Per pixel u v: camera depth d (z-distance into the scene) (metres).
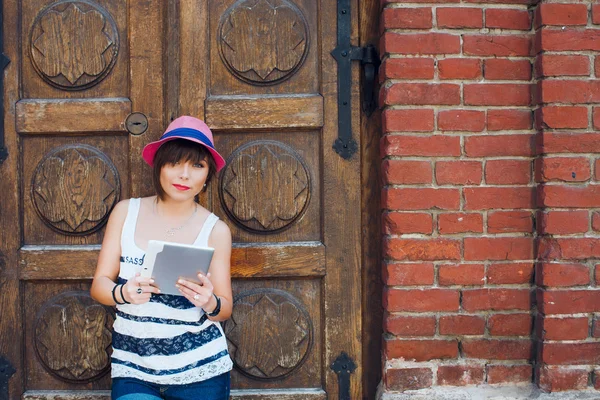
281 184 2.58
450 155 2.39
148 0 2.57
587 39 2.33
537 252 2.38
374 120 2.63
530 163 2.41
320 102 2.58
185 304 2.07
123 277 2.08
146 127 2.57
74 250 2.54
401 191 2.39
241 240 2.60
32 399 2.54
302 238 2.60
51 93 2.59
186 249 1.87
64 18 2.58
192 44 2.57
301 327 2.59
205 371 2.06
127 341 2.06
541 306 2.34
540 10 2.34
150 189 2.56
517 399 2.35
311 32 2.61
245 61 2.59
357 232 2.58
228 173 2.58
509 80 2.41
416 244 2.39
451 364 2.41
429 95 2.39
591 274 2.33
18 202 2.55
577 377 2.31
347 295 2.58
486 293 2.40
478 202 2.39
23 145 2.58
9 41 2.57
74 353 2.55
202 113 2.57
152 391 2.04
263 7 2.59
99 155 2.58
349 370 2.58
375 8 2.63
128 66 2.59
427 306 2.39
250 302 2.59
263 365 2.58
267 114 2.57
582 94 2.32
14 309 2.54
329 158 2.58
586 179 2.32
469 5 2.41
